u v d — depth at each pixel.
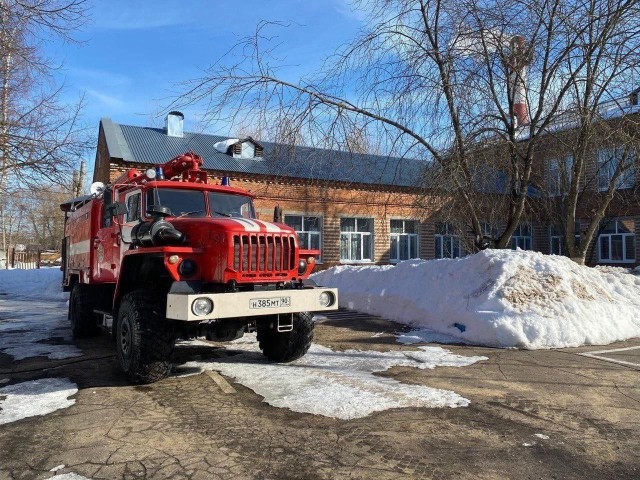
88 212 8.38
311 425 4.22
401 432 4.07
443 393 5.12
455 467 3.45
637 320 8.68
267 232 5.58
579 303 8.30
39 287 20.06
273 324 5.97
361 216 23.05
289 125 9.77
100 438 3.94
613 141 10.87
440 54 10.27
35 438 3.95
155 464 3.48
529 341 7.57
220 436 3.98
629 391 5.29
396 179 11.99
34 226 52.47
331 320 10.39
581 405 4.82
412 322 9.69
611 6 9.69
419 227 24.47
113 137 20.88
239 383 5.55
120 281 6.09
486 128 10.30
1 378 5.85
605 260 23.22
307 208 21.89
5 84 11.74
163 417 4.42
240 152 22.12
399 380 5.67
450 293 9.33
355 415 4.46
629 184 14.96
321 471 3.38
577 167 11.89
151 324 5.36
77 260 9.13
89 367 6.39
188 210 6.58
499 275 8.79
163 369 5.43
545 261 9.13
